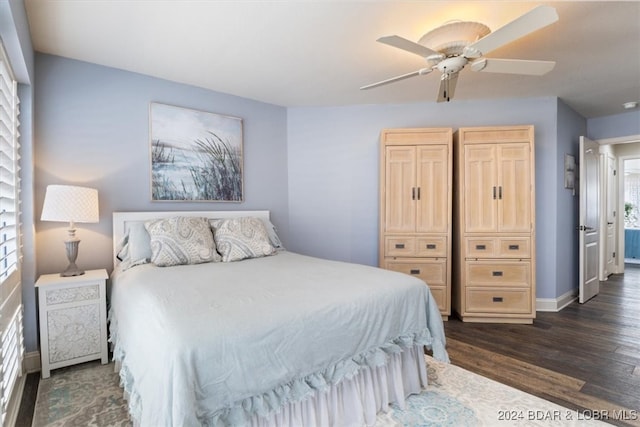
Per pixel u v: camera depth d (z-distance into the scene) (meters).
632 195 7.80
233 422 1.17
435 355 1.98
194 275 2.02
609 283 4.89
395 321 1.82
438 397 1.93
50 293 2.14
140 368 1.27
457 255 3.39
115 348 1.87
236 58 2.59
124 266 2.41
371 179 3.86
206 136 3.28
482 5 1.90
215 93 3.35
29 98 2.21
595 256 4.23
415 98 3.63
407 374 1.94
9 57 1.86
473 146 3.25
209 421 1.11
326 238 3.94
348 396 1.64
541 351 2.55
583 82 3.13
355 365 1.57
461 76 2.98
